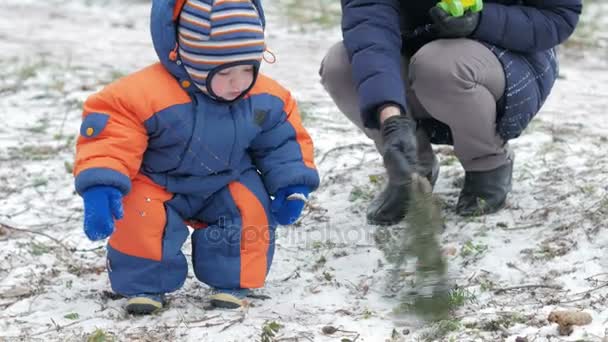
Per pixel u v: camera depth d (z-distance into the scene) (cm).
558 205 566
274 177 463
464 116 533
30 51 1168
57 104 897
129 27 1372
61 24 1379
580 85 993
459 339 407
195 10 437
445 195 607
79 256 546
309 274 507
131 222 448
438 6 519
